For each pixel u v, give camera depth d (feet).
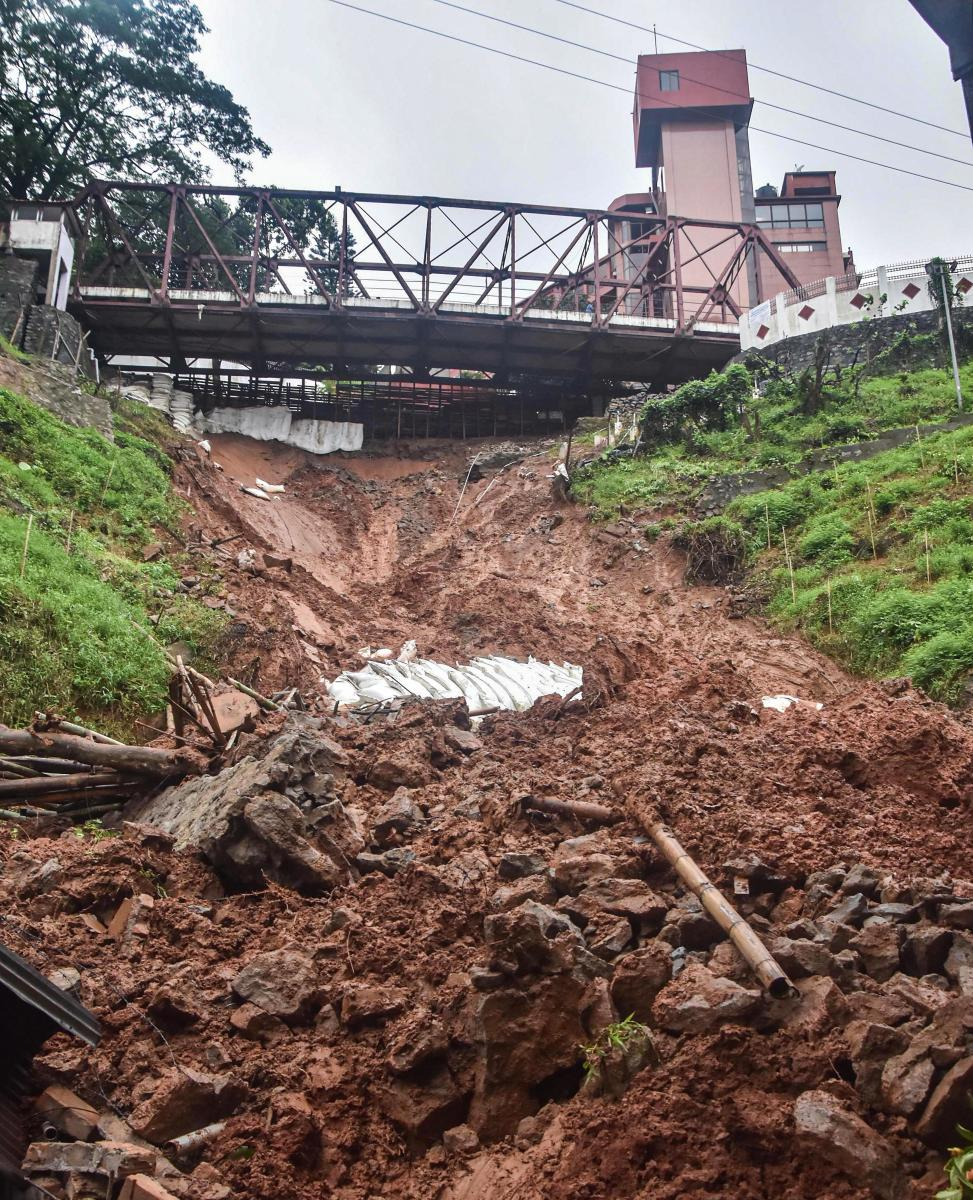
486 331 122.11
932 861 26.05
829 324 118.93
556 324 121.90
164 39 129.59
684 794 28.04
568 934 19.85
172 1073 18.42
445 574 92.58
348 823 29.50
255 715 40.06
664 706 39.11
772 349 120.88
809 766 31.17
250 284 117.29
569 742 38.65
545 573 91.81
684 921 21.33
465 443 128.88
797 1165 14.64
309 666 64.54
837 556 76.28
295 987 20.83
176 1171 15.96
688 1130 15.29
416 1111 17.74
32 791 33.78
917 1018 17.26
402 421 132.46
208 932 24.22
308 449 125.59
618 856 24.97
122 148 135.33
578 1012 18.39
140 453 88.22
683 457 104.37
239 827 27.68
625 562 89.61
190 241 147.54
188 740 37.65
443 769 37.63
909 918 21.67
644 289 134.41
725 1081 16.21
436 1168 16.96
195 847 27.99
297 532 102.63
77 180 130.52
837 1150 14.34
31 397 83.10
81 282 132.16
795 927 21.21
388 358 127.85
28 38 121.39
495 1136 17.44
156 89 130.62
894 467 83.82
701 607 79.41
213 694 41.88
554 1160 15.84
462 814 31.09
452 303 122.93
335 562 100.68
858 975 18.99
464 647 75.61
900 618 64.34
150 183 119.75
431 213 124.26
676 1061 16.49
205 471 99.25
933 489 78.84
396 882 25.70
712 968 19.27
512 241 123.95
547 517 101.24
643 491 98.37
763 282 206.90
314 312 117.39
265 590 73.56
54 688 46.73
